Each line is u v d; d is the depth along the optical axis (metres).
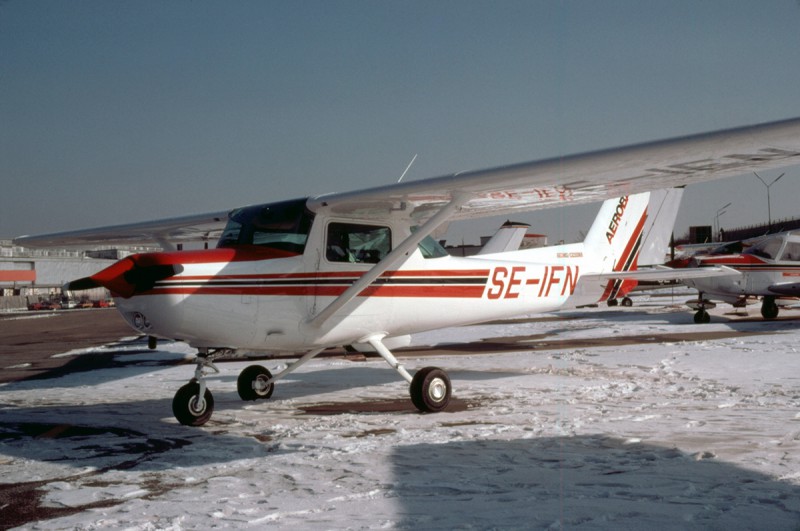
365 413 6.09
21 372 10.48
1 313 49.19
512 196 6.11
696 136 4.49
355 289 5.97
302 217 6.11
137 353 13.27
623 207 9.18
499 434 4.81
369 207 6.19
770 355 9.23
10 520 3.23
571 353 10.32
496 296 7.51
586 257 8.76
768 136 4.24
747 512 3.02
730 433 4.68
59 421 6.02
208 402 5.71
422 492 3.46
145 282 5.30
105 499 3.54
